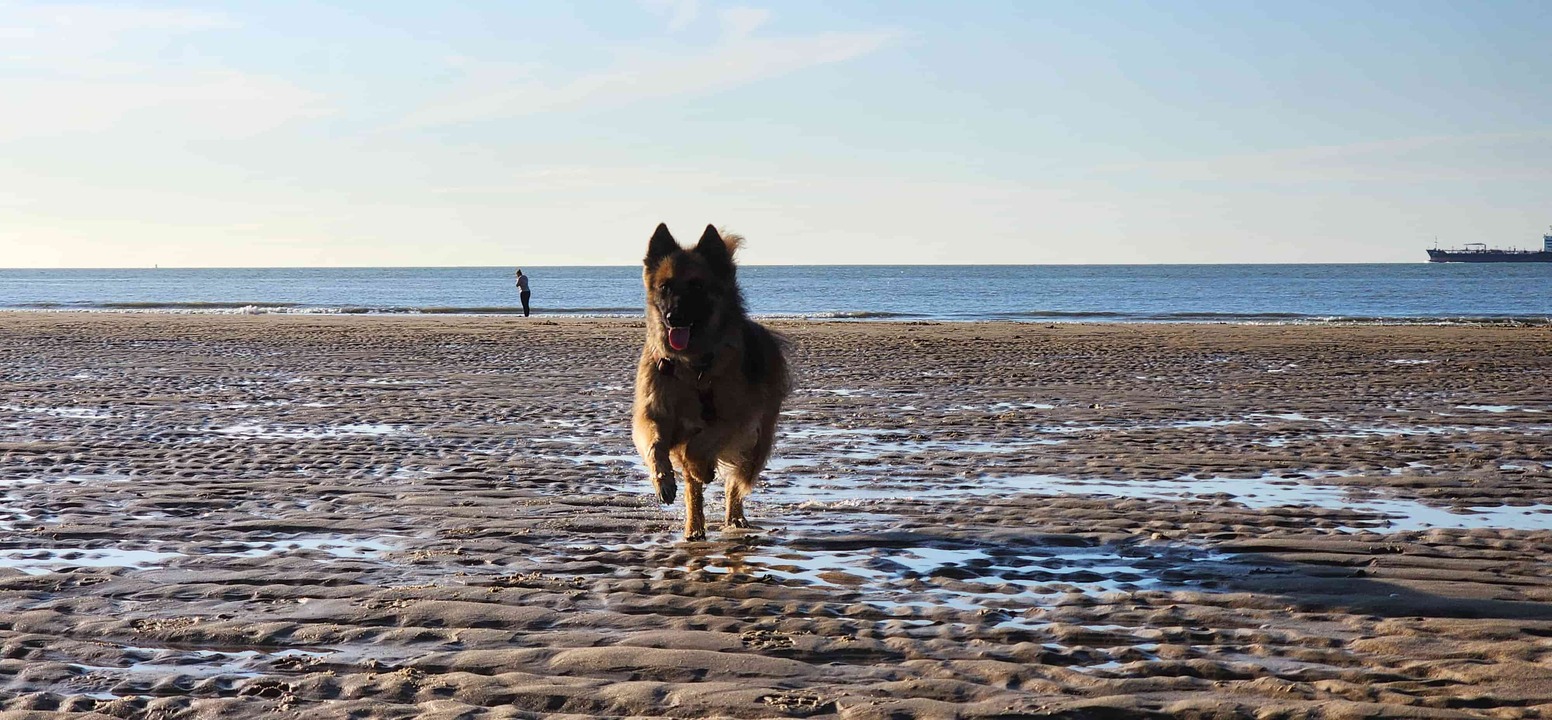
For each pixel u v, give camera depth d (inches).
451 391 650.2
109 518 310.8
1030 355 908.6
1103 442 463.2
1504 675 185.9
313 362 838.5
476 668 191.6
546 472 389.7
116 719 169.2
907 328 1294.3
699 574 256.2
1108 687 182.7
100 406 570.9
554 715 172.1
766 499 350.3
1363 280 4355.3
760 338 320.5
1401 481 374.6
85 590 237.6
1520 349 959.6
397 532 297.3
